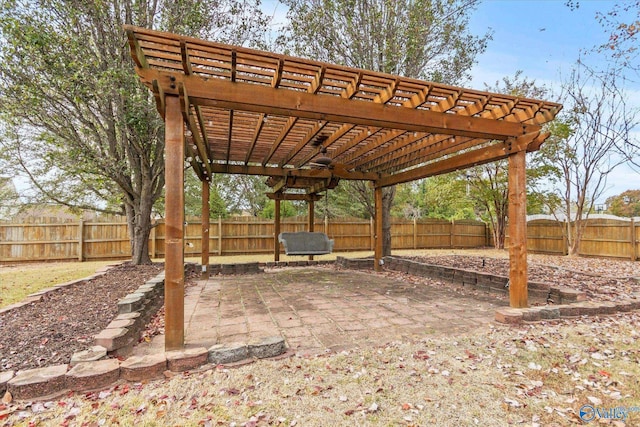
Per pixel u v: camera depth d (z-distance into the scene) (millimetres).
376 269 6973
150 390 1978
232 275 6496
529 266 6660
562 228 10203
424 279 5926
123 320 2734
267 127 4500
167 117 2488
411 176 5742
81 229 9203
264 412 1769
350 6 6828
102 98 5277
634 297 4027
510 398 1917
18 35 4457
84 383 1951
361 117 3023
